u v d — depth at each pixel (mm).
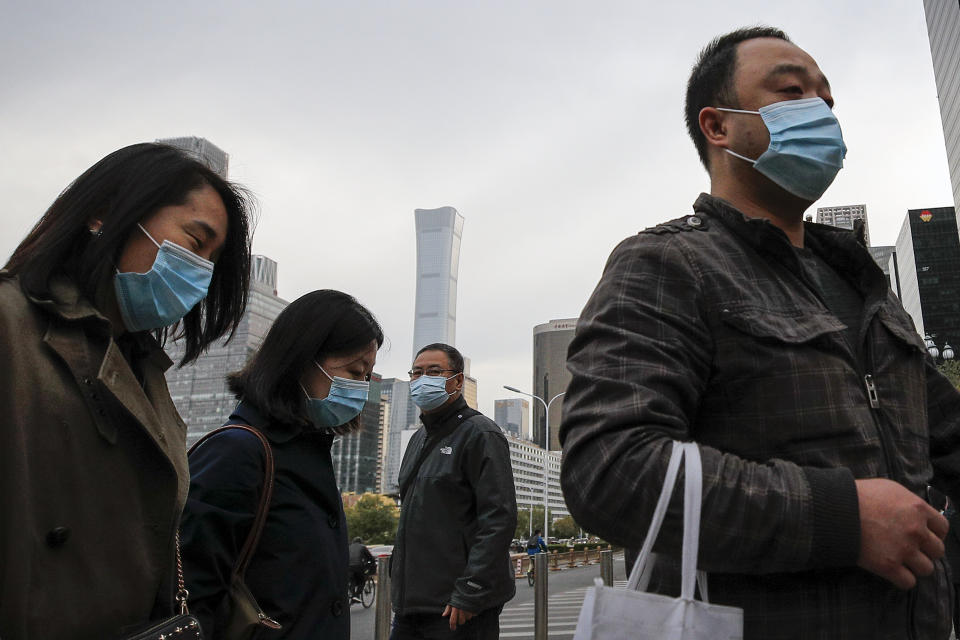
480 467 3299
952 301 92000
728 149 1510
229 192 1746
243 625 1856
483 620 3164
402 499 3557
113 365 1340
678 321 1178
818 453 1119
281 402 2166
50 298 1268
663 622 936
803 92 1486
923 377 1359
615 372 1117
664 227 1359
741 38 1608
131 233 1475
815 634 1036
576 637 945
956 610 4203
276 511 2027
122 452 1330
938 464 1476
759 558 964
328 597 2037
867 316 1313
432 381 3549
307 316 2332
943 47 90188
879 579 1079
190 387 111562
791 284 1312
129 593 1321
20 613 1107
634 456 1015
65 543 1216
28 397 1181
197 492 1885
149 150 1540
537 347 195625
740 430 1161
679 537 974
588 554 33438
